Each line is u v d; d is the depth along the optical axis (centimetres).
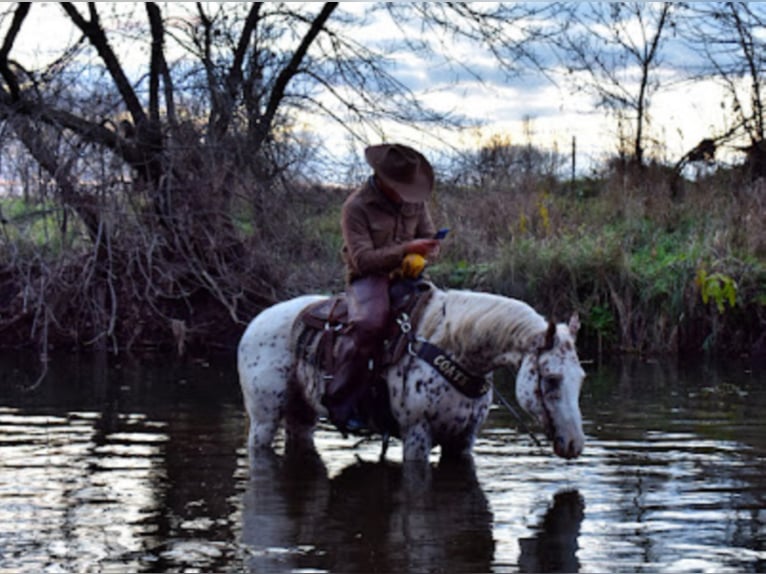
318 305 758
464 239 1514
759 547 520
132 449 773
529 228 1535
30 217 1326
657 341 1333
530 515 582
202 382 1120
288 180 1424
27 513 590
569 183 1817
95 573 483
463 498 621
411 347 698
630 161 1816
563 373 639
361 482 664
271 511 594
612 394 1008
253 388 771
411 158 712
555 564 495
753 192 1570
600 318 1360
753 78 1773
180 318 1402
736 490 636
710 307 1334
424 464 700
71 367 1238
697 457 732
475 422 713
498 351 673
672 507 597
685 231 1559
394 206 721
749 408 928
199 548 522
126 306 1402
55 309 1377
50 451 765
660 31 1802
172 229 1340
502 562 499
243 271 1402
